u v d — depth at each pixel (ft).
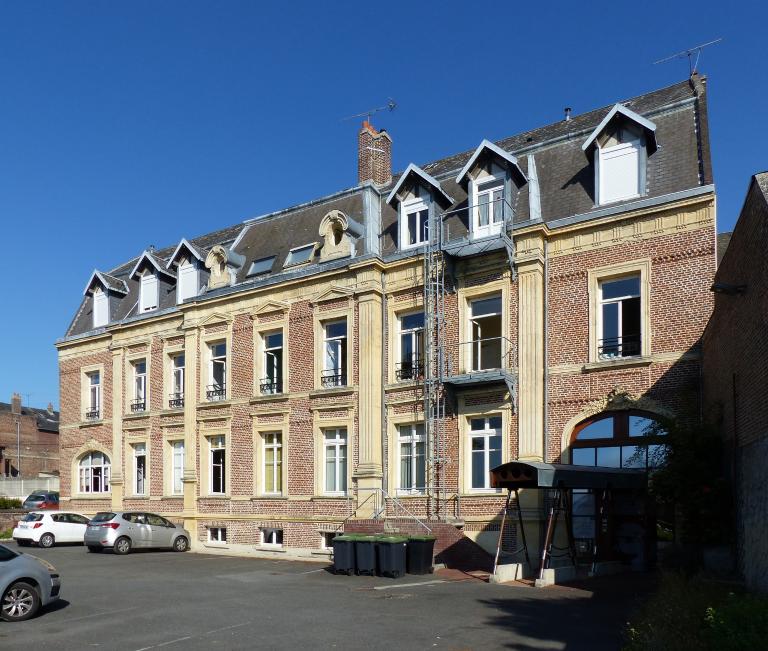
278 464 79.15
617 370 57.82
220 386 85.71
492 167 67.26
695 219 55.77
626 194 60.49
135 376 97.45
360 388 71.67
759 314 36.24
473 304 67.56
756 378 37.24
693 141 59.52
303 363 77.20
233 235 95.76
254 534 78.43
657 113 63.21
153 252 109.19
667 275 56.59
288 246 84.02
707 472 46.55
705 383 52.75
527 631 34.81
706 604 31.71
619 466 57.11
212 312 85.97
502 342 63.93
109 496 97.66
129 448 95.55
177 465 89.81
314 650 31.68
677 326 55.62
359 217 79.41
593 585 48.60
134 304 100.94
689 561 48.19
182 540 83.41
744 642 24.52
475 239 64.18
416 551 56.18
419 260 70.38
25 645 33.24
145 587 51.16
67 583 53.52
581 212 62.13
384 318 72.54
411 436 69.92
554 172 66.69
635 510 56.08
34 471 217.15
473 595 45.37
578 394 59.52
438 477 65.87
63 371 107.65
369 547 56.44
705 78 64.13
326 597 45.68
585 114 74.18
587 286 60.34
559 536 58.44
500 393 63.67
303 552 73.77
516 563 57.57
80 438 103.19
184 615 40.06
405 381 69.87
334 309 75.31
